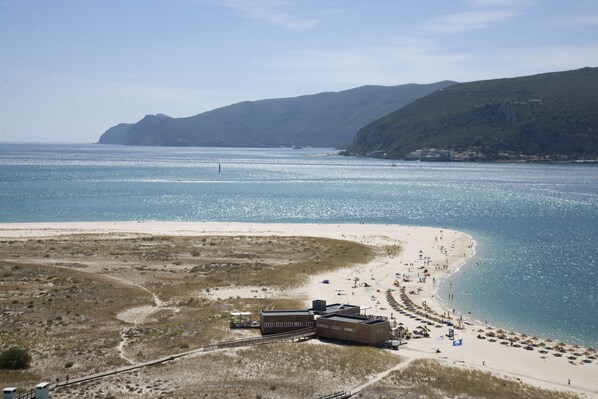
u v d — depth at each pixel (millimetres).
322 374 58656
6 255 119500
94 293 91125
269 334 71188
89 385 55094
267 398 53188
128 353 64000
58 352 63906
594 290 97500
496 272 110875
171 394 53375
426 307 87375
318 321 71625
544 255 126312
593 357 66375
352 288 98688
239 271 108875
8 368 58969
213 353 63469
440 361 63375
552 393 55906
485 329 76375
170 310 83500
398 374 59000
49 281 98062
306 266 113688
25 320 76562
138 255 122625
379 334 69375
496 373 60625
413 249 133125
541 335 75375
